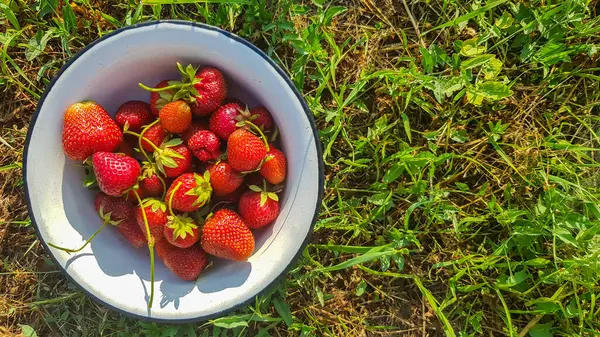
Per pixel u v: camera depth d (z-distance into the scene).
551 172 0.45
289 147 0.38
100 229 0.37
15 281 0.46
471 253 0.45
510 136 0.44
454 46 0.44
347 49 0.45
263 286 0.37
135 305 0.38
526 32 0.43
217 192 0.38
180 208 0.37
